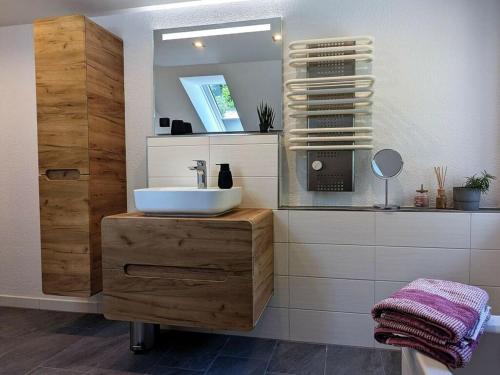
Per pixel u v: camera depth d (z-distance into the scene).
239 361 1.91
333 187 2.17
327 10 2.19
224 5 2.32
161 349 2.05
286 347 2.06
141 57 2.45
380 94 2.15
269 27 2.25
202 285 1.68
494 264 1.89
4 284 2.74
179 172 2.25
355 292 2.04
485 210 1.94
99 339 2.17
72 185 2.15
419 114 2.12
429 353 0.96
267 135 2.13
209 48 2.34
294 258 2.10
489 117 2.04
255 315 1.69
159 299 1.73
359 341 2.05
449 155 2.09
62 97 2.13
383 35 2.13
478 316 1.03
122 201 2.46
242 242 1.64
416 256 1.96
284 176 2.28
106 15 2.49
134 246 1.75
